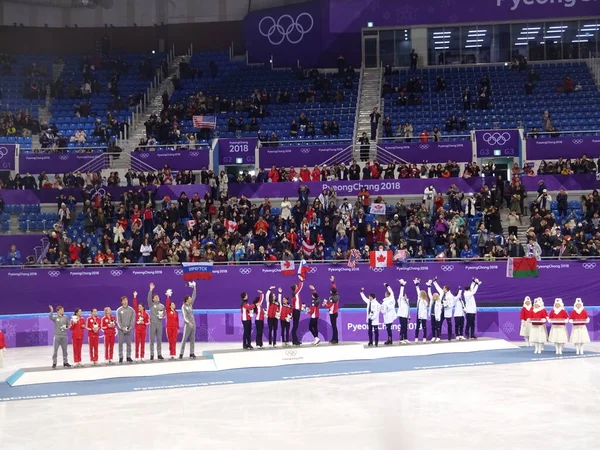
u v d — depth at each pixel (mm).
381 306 32562
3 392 24594
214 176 44312
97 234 41781
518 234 40812
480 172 45469
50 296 37469
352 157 46438
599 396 21875
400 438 17297
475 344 33031
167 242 39344
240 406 21391
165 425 19109
